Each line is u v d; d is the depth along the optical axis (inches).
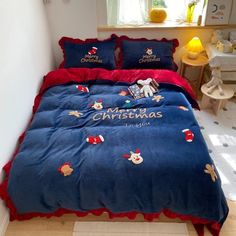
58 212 64.3
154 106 82.5
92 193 59.4
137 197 59.3
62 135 70.2
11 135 69.9
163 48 105.0
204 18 106.0
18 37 76.2
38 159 63.2
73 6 102.3
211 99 102.7
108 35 110.2
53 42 111.7
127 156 63.0
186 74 117.9
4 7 68.1
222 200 60.8
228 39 107.7
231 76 104.8
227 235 62.4
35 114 79.7
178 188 58.7
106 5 102.8
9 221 65.5
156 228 63.7
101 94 89.1
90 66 103.7
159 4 110.9
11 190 60.7
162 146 65.6
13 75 72.2
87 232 63.2
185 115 76.7
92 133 70.6
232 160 82.2
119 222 65.2
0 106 64.3
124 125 74.4
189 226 64.2
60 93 88.9
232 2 101.0
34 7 90.1
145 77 95.0
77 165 61.9
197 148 64.8
